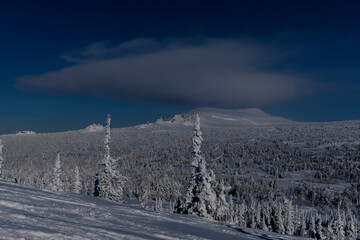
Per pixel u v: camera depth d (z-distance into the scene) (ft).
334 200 518.78
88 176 548.31
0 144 186.60
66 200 59.88
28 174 577.84
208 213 133.18
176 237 44.09
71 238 27.40
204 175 134.82
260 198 550.36
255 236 67.56
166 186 520.42
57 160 233.55
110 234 33.65
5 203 39.65
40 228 28.94
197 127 143.23
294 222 298.35
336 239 240.94
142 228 45.83
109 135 171.94
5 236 23.65
